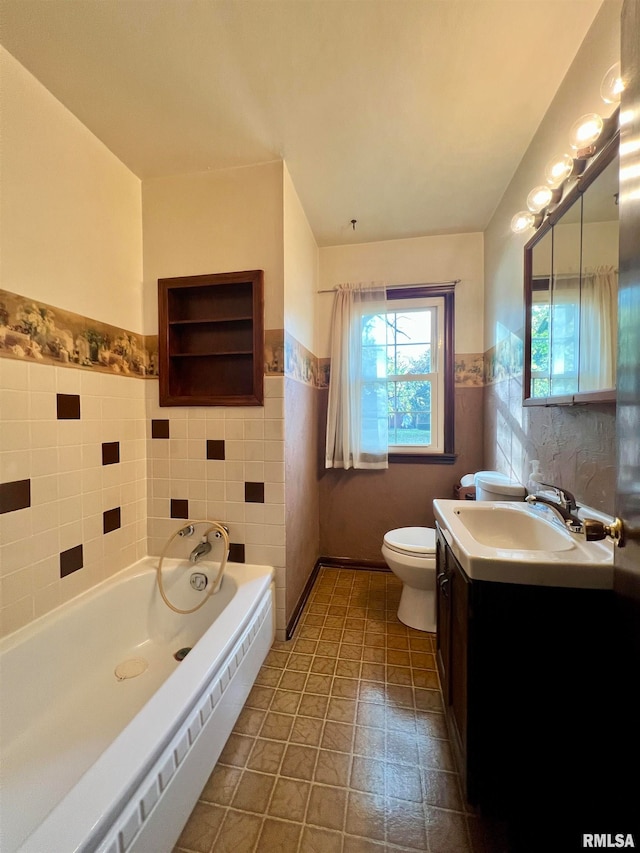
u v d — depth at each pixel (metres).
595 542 1.04
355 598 2.28
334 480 2.72
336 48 1.22
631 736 0.73
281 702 1.45
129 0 1.06
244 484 1.88
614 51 1.05
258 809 1.06
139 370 1.93
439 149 1.71
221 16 1.11
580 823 0.91
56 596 1.44
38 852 0.67
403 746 1.26
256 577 1.74
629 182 0.72
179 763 0.98
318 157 1.76
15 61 1.25
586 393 1.07
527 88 1.38
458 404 2.56
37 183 1.35
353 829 1.01
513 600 0.93
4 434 1.24
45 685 1.31
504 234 2.04
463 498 2.23
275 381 1.83
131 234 1.86
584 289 1.16
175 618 1.79
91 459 1.62
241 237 1.83
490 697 0.95
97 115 1.49
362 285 2.55
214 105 1.44
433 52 1.23
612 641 0.86
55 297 1.43
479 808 1.03
